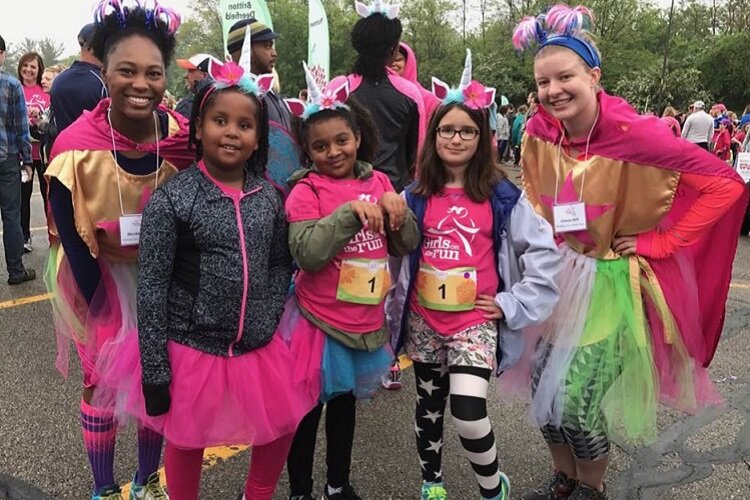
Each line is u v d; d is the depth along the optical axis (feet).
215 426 6.48
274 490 8.21
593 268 7.69
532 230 7.32
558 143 7.69
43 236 23.35
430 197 7.52
